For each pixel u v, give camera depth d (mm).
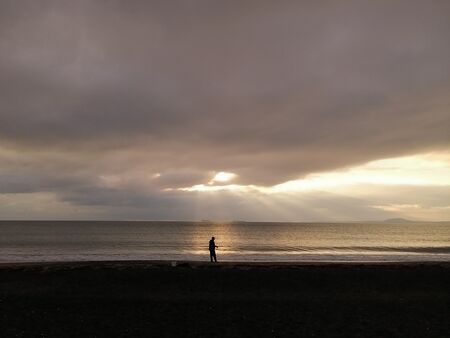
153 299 15180
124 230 140875
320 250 57062
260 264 22859
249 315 13219
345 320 12781
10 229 138000
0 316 12836
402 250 58938
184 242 76750
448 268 22125
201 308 13977
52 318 12695
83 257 40500
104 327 11820
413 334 11453
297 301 15125
